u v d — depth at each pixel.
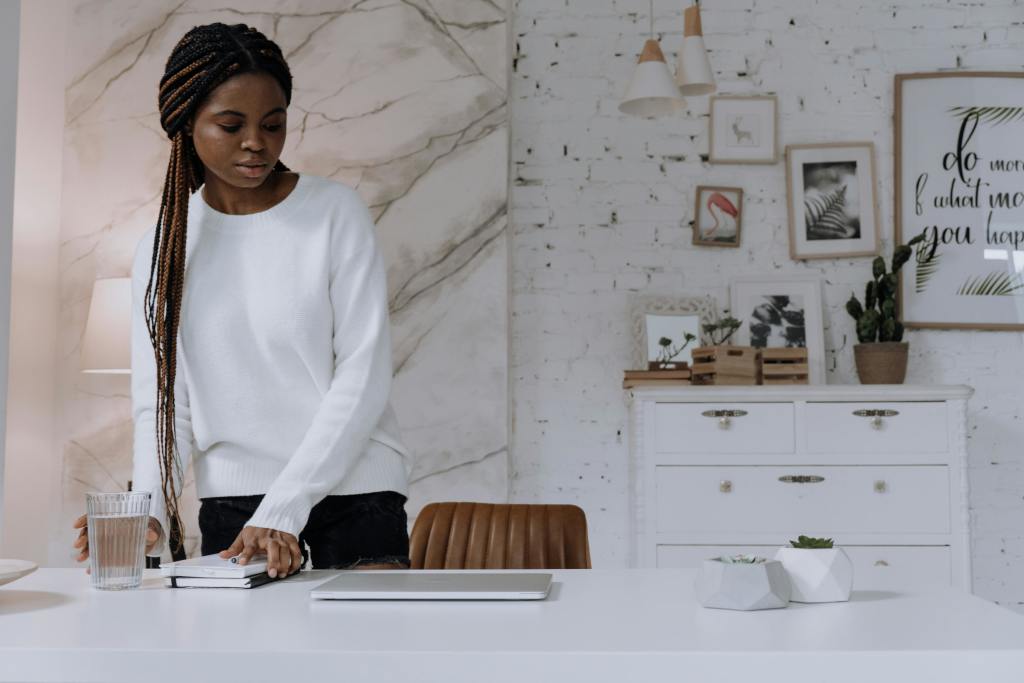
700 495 3.37
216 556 1.35
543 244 3.99
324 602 1.09
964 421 3.33
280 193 1.61
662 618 0.97
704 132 4.01
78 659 0.85
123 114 3.79
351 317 1.59
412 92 3.72
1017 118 3.94
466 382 3.62
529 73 4.04
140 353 1.60
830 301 3.95
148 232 1.64
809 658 0.81
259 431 1.59
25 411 3.58
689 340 3.86
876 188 3.95
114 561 1.21
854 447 3.35
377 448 1.63
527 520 2.13
